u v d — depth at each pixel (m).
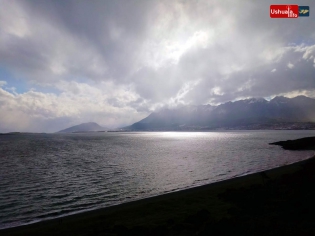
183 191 21.47
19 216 17.28
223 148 76.75
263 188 19.53
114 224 13.78
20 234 12.95
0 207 19.31
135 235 11.64
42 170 36.34
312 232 9.98
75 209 18.78
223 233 10.96
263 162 44.41
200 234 11.19
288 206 14.10
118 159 50.38
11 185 26.72
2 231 13.52
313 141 79.75
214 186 22.92
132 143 111.56
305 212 12.48
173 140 140.25
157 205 17.14
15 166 40.41
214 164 42.44
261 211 13.85
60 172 34.59
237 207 15.63
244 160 47.31
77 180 29.17
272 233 10.27
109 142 121.00
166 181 28.64
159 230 11.98
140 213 15.58
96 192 23.77
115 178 30.39
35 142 119.00
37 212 18.12
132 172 34.69
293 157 51.53
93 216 15.47
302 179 21.02
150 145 97.06
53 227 13.83
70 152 66.06
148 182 28.09
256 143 98.94
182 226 12.41
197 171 35.38
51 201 20.92
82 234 12.58
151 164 42.88
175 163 44.03
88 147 85.69
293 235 9.90
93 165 41.62
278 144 88.62
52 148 80.25
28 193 23.47
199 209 15.80
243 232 10.77
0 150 71.38
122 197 22.05
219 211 14.99
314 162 31.09
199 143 106.06
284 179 22.58
